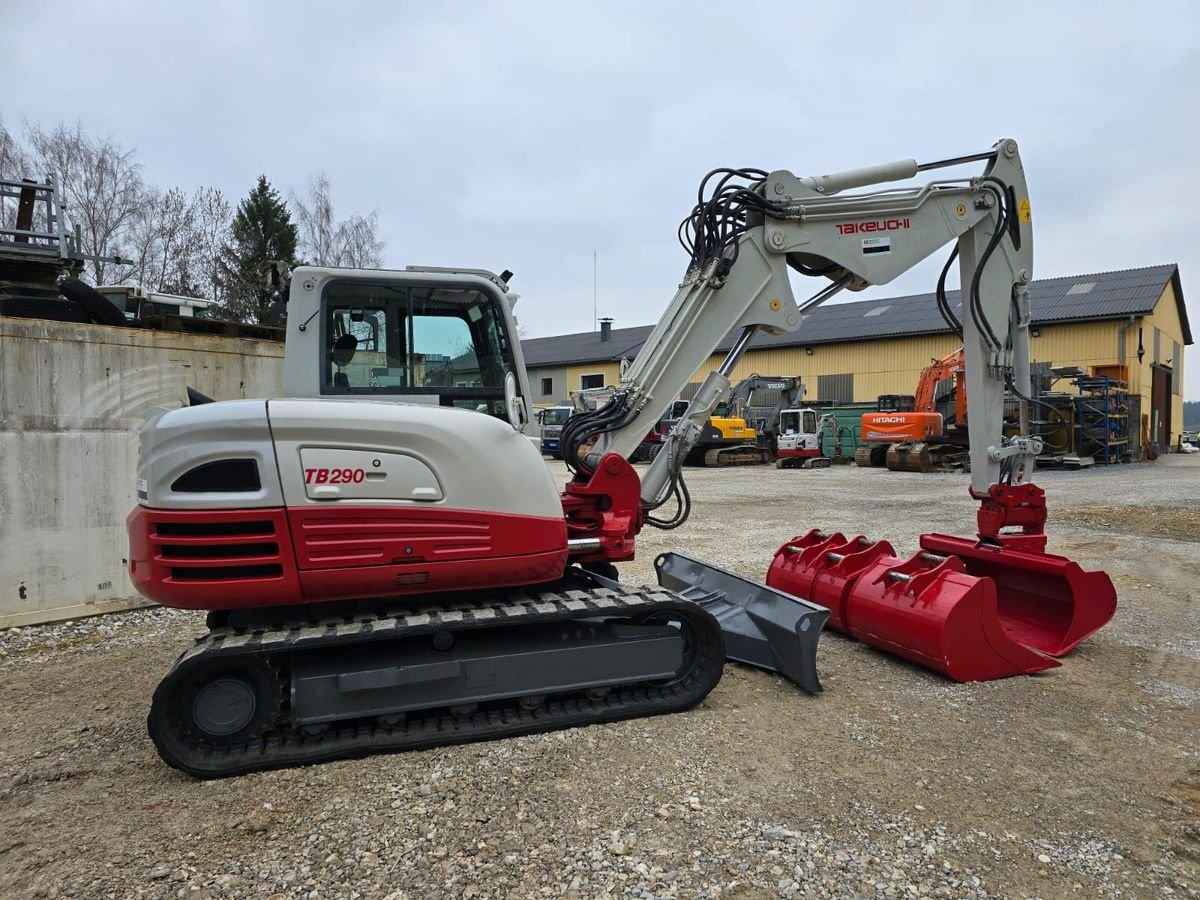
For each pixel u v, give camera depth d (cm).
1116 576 746
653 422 476
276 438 341
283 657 367
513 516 374
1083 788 321
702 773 333
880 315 3344
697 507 1309
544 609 377
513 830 288
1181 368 3800
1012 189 525
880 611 480
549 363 4406
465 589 375
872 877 258
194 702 340
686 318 474
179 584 336
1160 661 487
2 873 266
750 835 284
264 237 3419
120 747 374
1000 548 530
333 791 321
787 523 1111
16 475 595
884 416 2194
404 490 356
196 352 684
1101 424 2248
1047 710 405
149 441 343
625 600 396
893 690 434
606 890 252
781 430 2403
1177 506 1259
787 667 442
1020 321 543
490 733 366
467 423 370
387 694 358
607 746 360
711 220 473
